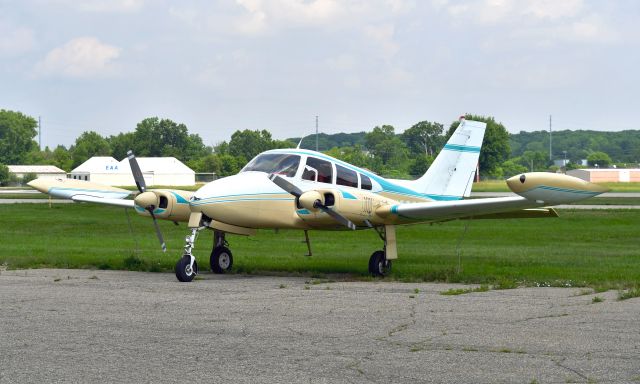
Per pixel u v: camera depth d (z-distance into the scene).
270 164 17.16
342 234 28.77
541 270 17.17
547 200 14.85
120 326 10.44
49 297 13.20
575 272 16.78
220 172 107.50
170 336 9.77
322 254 22.09
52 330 10.16
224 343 9.35
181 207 16.83
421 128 142.75
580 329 10.05
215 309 11.88
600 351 8.80
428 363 8.32
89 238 27.36
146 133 131.25
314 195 15.98
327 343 9.33
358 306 12.16
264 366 8.23
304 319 10.97
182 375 7.88
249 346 9.18
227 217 16.19
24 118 152.88
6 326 10.43
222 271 17.77
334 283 15.54
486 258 20.56
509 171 116.81
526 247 24.28
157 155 130.25
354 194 16.39
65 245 24.36
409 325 10.45
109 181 98.38
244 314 11.41
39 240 26.28
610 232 29.58
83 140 155.88
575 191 14.64
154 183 98.06
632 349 8.88
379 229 17.56
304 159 17.16
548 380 7.63
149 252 22.05
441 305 12.22
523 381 7.61
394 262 19.78
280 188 16.59
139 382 7.63
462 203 16.12
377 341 9.43
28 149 153.12
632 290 13.34
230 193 16.14
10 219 36.09
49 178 19.94
